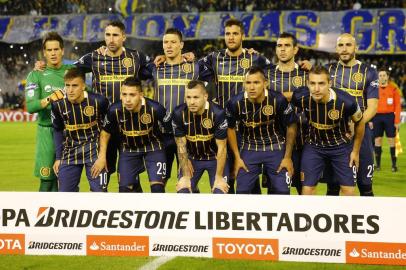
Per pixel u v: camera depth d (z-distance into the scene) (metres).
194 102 5.65
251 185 6.25
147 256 4.84
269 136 6.15
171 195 4.79
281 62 6.43
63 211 4.92
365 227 4.59
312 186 6.20
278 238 4.69
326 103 5.79
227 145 6.38
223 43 30.73
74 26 30.56
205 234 4.76
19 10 31.84
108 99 6.63
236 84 6.71
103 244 4.88
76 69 6.03
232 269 4.60
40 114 6.71
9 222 4.97
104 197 4.88
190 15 30.14
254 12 29.78
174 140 6.59
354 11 28.91
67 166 6.20
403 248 4.54
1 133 20.23
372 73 6.32
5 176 10.30
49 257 4.91
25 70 30.95
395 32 28.19
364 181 6.56
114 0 31.19
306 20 29.19
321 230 4.64
